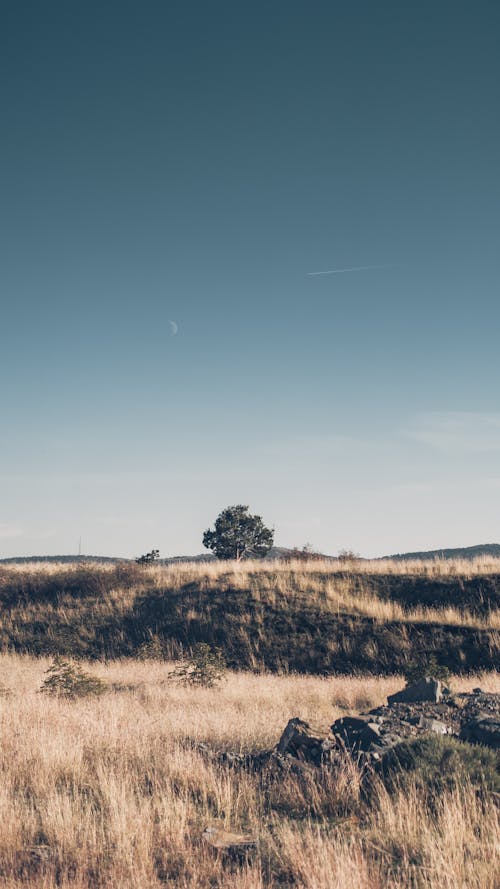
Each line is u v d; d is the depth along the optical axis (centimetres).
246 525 5453
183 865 582
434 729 939
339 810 739
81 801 776
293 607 2842
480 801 666
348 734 950
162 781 852
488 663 2267
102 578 3416
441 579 2958
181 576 3400
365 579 3119
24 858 593
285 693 1691
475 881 500
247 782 843
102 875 550
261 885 513
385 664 2381
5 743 1000
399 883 512
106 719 1171
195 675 1891
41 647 2855
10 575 3662
